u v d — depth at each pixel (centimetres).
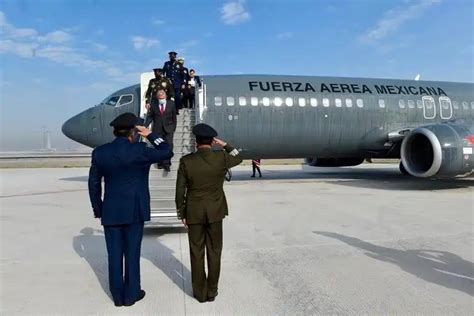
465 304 470
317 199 1295
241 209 1113
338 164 2258
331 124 1720
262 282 546
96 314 450
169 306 471
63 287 533
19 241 782
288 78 1764
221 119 1606
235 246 730
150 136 493
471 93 1964
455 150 1466
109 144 478
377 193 1438
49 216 1052
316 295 500
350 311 454
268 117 1644
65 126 1698
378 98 1795
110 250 476
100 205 491
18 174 2623
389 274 573
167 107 981
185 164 476
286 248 715
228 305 472
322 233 826
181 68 1334
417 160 1631
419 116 1842
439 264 616
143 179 485
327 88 1756
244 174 2458
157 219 841
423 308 460
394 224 908
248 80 1705
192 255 479
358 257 657
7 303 480
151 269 604
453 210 1084
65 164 4334
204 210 471
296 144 1722
